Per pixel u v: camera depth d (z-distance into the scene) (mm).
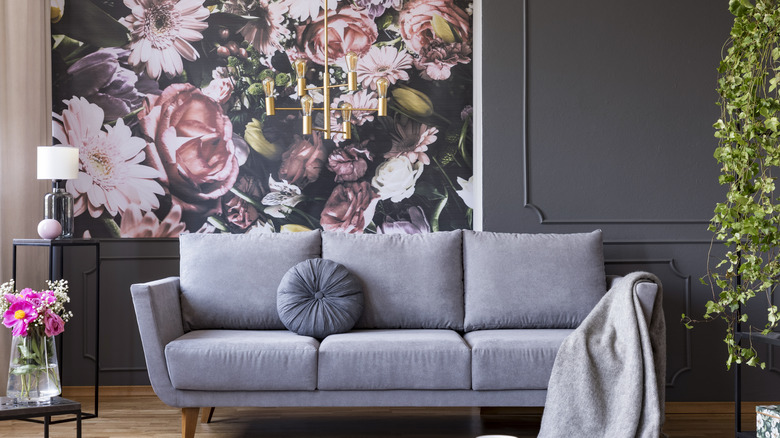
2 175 3719
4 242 3729
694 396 3836
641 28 3879
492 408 3688
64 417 3549
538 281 3455
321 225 4215
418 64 4230
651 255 3840
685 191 3861
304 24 4219
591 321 3039
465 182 4230
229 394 3031
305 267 3408
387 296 3461
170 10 4188
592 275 3479
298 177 4215
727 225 2828
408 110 4234
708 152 3863
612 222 3848
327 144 4227
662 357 3020
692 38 3877
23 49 3830
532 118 3869
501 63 3875
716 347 3830
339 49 4227
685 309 3830
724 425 3488
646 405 2822
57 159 3611
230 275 3488
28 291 2557
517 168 3871
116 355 4109
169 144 4184
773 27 2670
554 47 3879
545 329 3398
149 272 4137
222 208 4199
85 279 4094
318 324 3254
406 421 3541
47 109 4023
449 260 3541
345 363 3000
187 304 3451
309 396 3037
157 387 3029
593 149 3861
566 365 2930
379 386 3012
